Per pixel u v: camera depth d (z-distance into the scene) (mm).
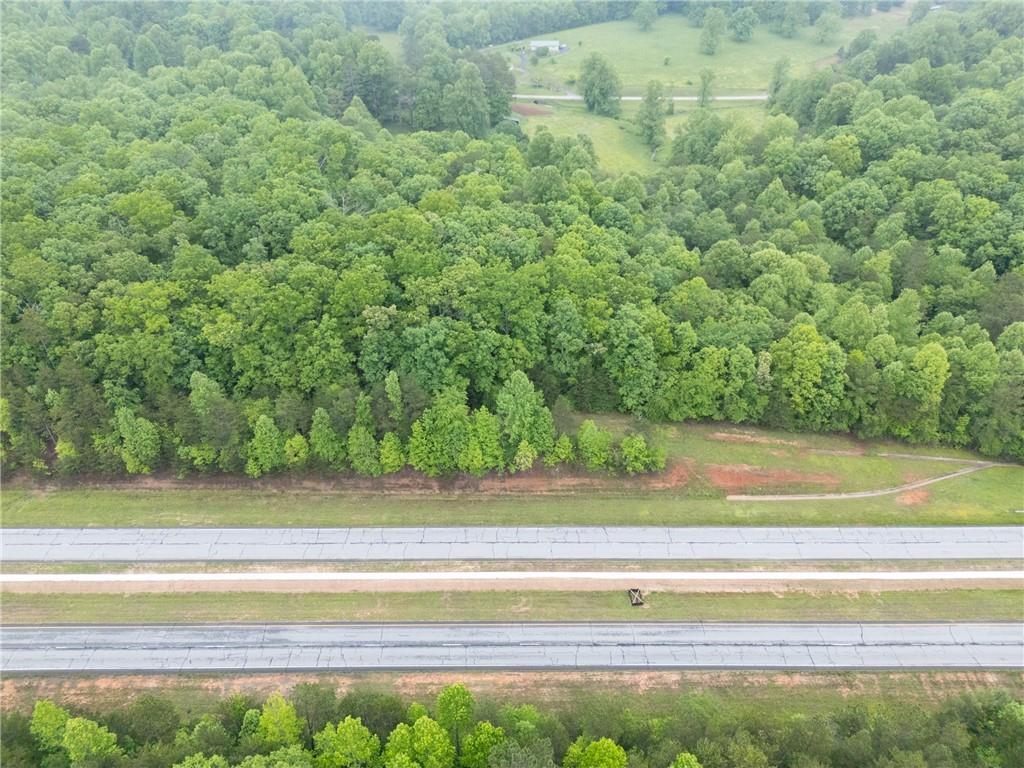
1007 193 115938
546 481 86875
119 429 81625
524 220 107250
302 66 170500
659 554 79812
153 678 67438
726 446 92438
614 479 87312
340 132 124188
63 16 171750
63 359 81375
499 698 66188
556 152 133500
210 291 87188
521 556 79062
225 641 70438
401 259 92000
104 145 116500
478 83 167750
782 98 173375
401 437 83625
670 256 106062
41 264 86000
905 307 96000
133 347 82188
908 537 82500
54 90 136500
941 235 111875
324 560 78062
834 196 121500
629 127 188125
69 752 55844
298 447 82062
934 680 68812
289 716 56562
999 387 88438
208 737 56031
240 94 144625
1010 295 97125
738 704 66312
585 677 68250
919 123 132250
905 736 56562
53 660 68688
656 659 69938
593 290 94000
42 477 85500
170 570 76812
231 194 103500
